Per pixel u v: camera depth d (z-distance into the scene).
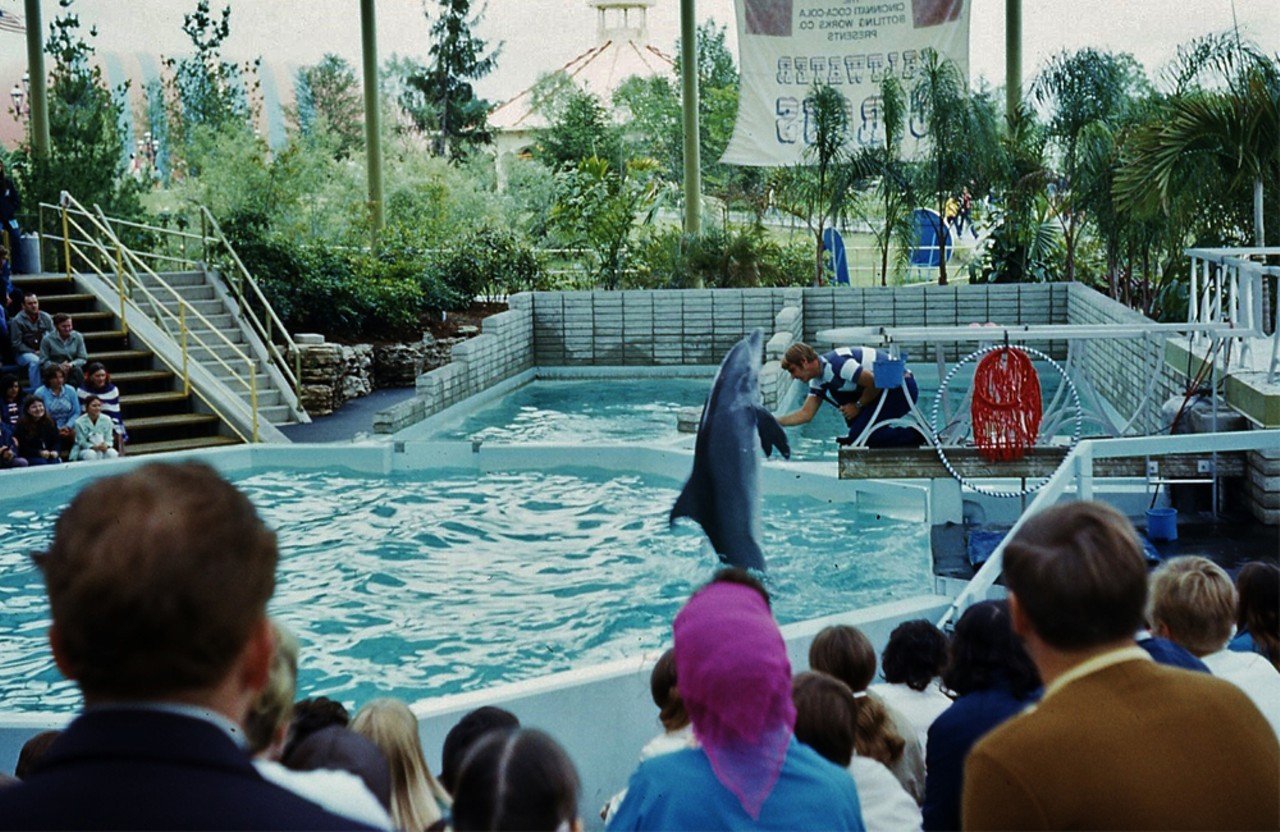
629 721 6.24
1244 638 4.80
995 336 9.05
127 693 1.46
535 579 9.73
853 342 9.18
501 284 23.94
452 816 2.00
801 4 23.97
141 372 16.73
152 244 24.22
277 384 17.44
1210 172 13.47
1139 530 9.19
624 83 36.81
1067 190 21.62
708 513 7.83
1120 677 2.16
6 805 1.39
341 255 21.28
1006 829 2.08
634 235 29.08
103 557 1.44
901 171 22.44
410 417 15.89
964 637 3.63
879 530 10.51
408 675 7.96
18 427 13.43
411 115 36.56
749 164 24.47
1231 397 9.79
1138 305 21.78
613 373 21.62
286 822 1.42
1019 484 9.73
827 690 3.64
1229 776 2.07
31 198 22.19
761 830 2.61
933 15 23.69
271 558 1.56
